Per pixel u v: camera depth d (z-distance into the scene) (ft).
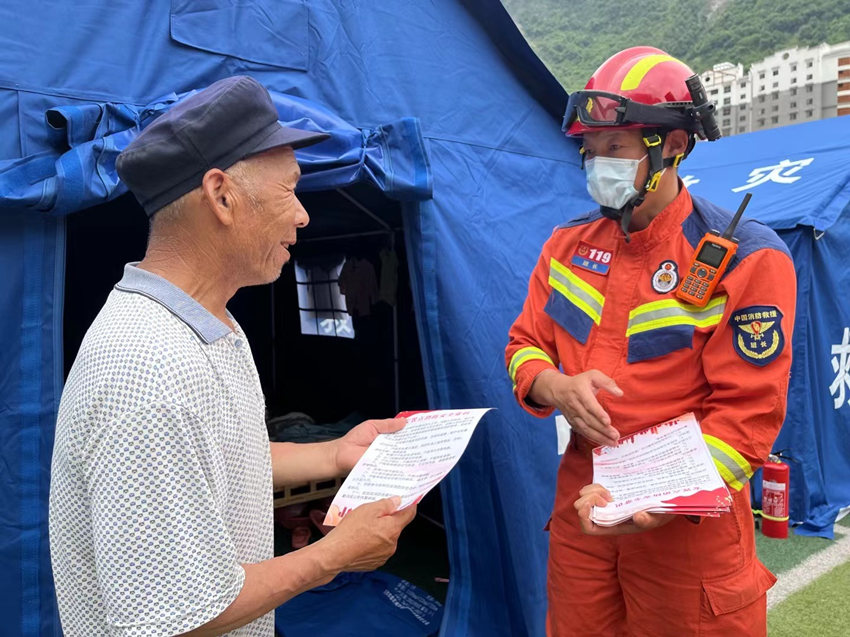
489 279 8.66
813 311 14.28
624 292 5.49
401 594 10.40
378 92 8.30
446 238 8.27
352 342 16.65
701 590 5.29
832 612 10.14
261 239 3.70
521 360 5.92
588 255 5.82
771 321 4.82
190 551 3.10
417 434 5.08
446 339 8.18
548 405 5.60
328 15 8.05
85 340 3.32
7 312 5.87
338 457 5.16
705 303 5.01
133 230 14.85
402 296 14.66
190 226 3.53
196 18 7.13
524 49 9.12
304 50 7.86
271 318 19.92
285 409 19.21
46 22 6.29
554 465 9.10
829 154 18.47
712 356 5.07
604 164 5.12
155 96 6.83
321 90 7.95
